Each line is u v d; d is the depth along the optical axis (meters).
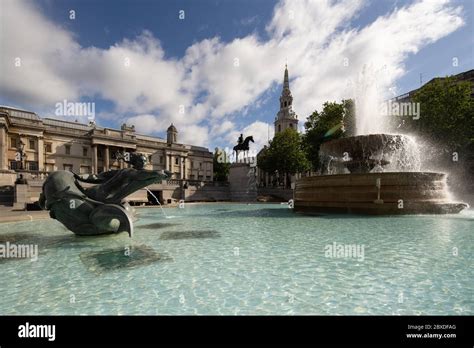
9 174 27.27
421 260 5.35
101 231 8.48
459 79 40.91
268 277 4.51
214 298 3.68
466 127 27.27
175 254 6.17
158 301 3.61
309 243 7.25
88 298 3.73
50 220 13.91
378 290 3.87
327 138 35.97
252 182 37.81
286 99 83.31
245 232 9.35
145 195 30.50
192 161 69.88
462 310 3.24
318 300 3.57
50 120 50.72
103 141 51.19
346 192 14.95
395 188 13.66
